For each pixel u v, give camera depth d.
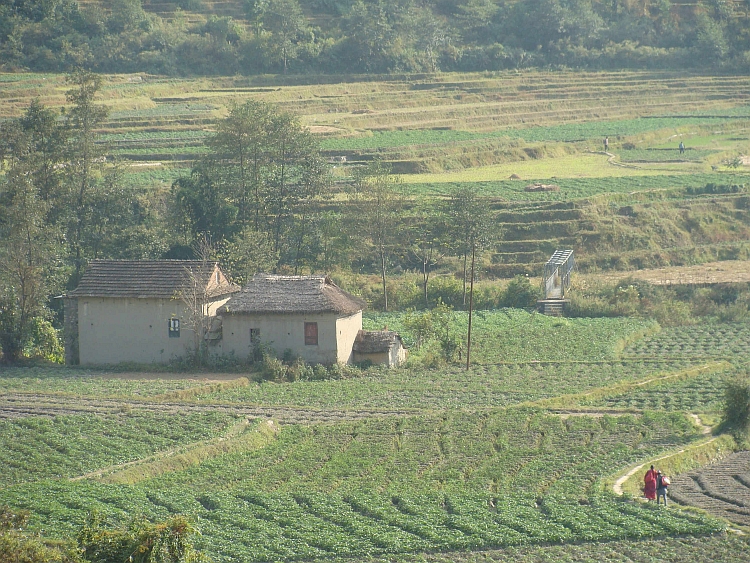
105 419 135.88
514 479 112.75
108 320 173.50
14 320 179.38
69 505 99.75
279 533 95.38
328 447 125.00
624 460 119.50
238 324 169.75
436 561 90.06
